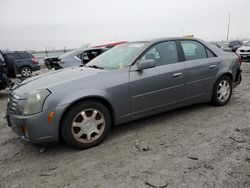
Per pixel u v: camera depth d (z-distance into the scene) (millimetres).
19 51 16266
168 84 4332
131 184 2758
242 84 7848
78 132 3604
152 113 4289
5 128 4879
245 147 3455
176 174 2883
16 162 3443
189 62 4629
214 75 4996
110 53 4805
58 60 10062
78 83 3598
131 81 3945
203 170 2938
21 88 3717
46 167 3244
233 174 2828
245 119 4516
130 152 3492
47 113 3344
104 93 3703
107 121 3812
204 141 3699
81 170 3109
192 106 5391
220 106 5316
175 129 4207
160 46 4426
